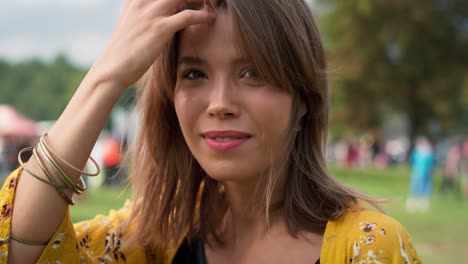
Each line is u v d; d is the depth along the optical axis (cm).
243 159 142
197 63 142
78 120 139
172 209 168
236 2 138
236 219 161
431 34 3170
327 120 157
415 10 3083
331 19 3195
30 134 2194
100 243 161
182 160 167
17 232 138
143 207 166
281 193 154
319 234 150
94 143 141
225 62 140
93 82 141
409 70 3222
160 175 167
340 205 148
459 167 1759
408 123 3525
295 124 148
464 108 3894
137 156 168
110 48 142
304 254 149
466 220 1057
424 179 1445
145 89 165
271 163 144
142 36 140
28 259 139
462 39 3212
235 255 161
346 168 2969
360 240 139
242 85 141
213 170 143
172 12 143
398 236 139
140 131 167
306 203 152
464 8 3191
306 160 154
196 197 169
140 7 142
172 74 151
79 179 144
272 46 138
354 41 3178
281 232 154
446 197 1662
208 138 143
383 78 3200
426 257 679
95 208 841
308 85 147
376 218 142
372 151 3544
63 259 142
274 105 141
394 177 2384
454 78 3253
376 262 136
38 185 138
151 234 164
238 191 156
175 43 148
